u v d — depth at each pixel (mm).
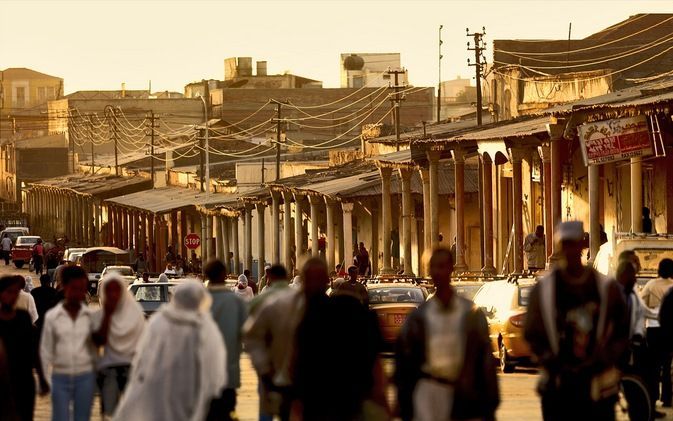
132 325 28891
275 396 24984
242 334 26641
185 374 24141
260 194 124750
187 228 171750
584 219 80500
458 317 22000
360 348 22594
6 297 29672
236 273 138000
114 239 194250
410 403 22109
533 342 22203
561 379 22141
